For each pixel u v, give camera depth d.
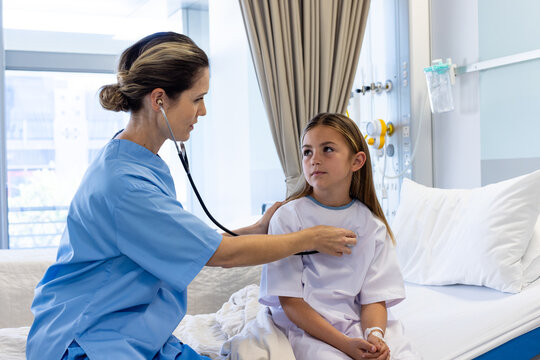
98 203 0.96
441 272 1.85
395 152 2.61
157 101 1.01
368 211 1.29
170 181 1.09
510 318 1.43
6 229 2.46
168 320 1.01
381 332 1.13
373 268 1.25
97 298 0.96
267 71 2.22
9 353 1.18
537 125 2.03
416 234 1.99
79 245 0.98
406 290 1.84
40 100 3.20
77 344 0.93
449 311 1.57
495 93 2.21
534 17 2.01
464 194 1.97
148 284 0.99
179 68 1.00
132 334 0.96
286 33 2.23
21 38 2.98
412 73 2.50
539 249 1.71
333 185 1.26
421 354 1.28
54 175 3.27
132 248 0.96
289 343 1.12
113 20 3.12
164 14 3.06
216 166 2.98
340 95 2.38
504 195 1.77
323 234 1.11
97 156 1.05
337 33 2.36
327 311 1.19
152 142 1.07
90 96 3.30
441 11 2.46
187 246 0.97
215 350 1.19
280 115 2.25
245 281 2.00
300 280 1.20
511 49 2.11
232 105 2.92
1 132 2.46
